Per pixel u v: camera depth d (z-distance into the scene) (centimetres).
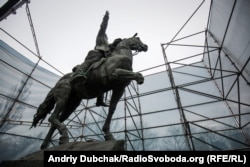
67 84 340
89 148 209
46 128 933
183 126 766
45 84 970
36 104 884
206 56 968
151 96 977
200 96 865
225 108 777
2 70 755
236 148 670
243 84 605
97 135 953
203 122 782
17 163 214
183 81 966
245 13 471
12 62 806
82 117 1134
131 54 349
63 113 382
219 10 677
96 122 996
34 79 896
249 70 540
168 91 955
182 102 886
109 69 292
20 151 766
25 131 812
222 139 711
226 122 741
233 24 570
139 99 1003
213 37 835
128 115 985
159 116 894
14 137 757
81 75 292
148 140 849
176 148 784
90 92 342
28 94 852
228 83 741
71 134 1016
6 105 740
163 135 833
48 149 248
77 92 350
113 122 1015
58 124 300
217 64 833
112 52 350
